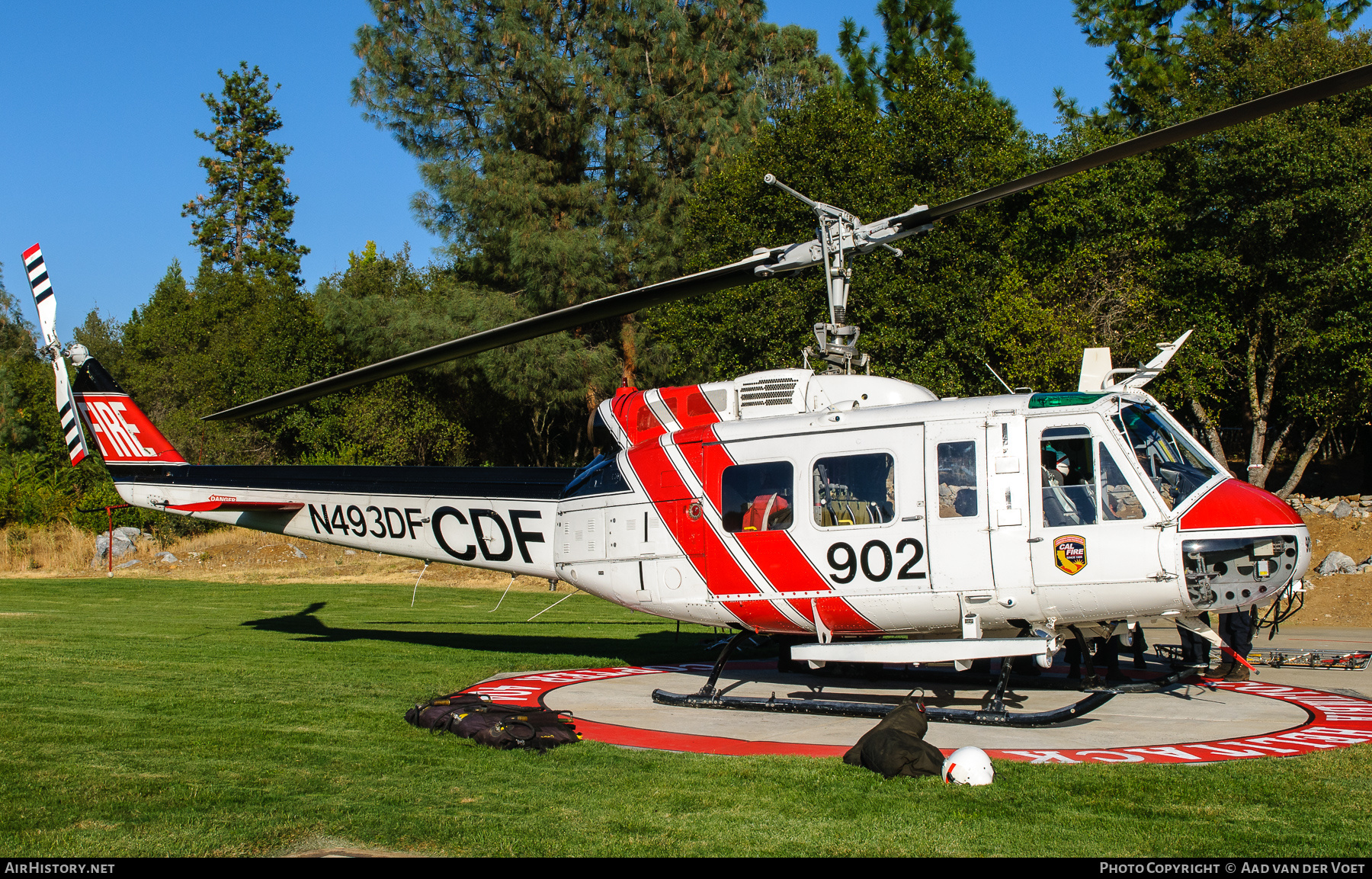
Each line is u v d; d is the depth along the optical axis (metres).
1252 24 29.50
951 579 7.72
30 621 14.64
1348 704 8.34
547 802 5.32
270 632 13.75
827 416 8.37
